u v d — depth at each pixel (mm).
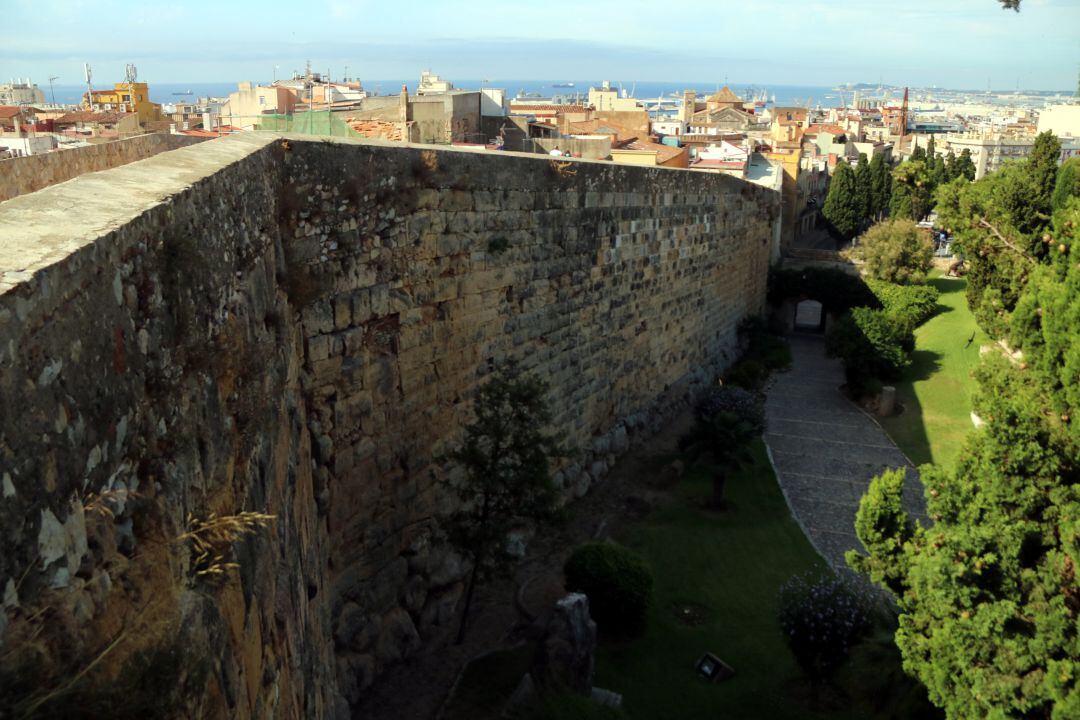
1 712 3432
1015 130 134500
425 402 18750
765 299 55375
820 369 49531
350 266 15688
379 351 16984
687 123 114875
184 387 6414
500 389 18812
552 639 17062
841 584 18953
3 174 12344
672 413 36188
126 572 4680
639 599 20672
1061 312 15203
